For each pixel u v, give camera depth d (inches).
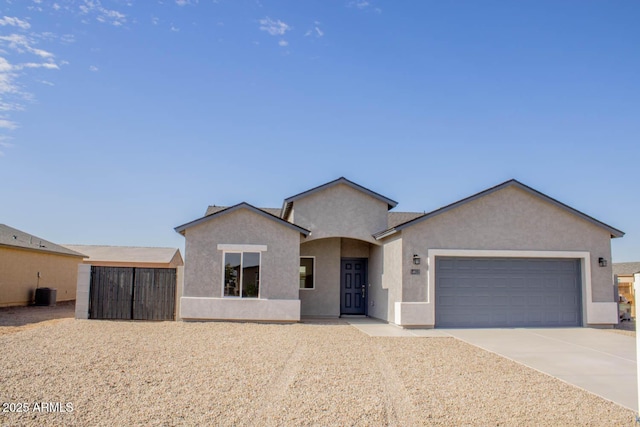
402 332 663.1
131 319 748.0
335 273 903.1
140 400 326.0
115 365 424.2
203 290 742.5
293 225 754.2
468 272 722.8
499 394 359.6
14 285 987.9
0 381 361.7
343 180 847.7
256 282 749.9
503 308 722.8
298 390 358.9
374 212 857.5
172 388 356.8
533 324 725.3
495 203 732.0
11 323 706.2
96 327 650.2
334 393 353.1
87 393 338.3
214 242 750.5
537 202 740.0
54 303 1075.9
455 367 446.3
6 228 1107.9
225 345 535.2
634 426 296.8
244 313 741.3
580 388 382.0
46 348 491.5
